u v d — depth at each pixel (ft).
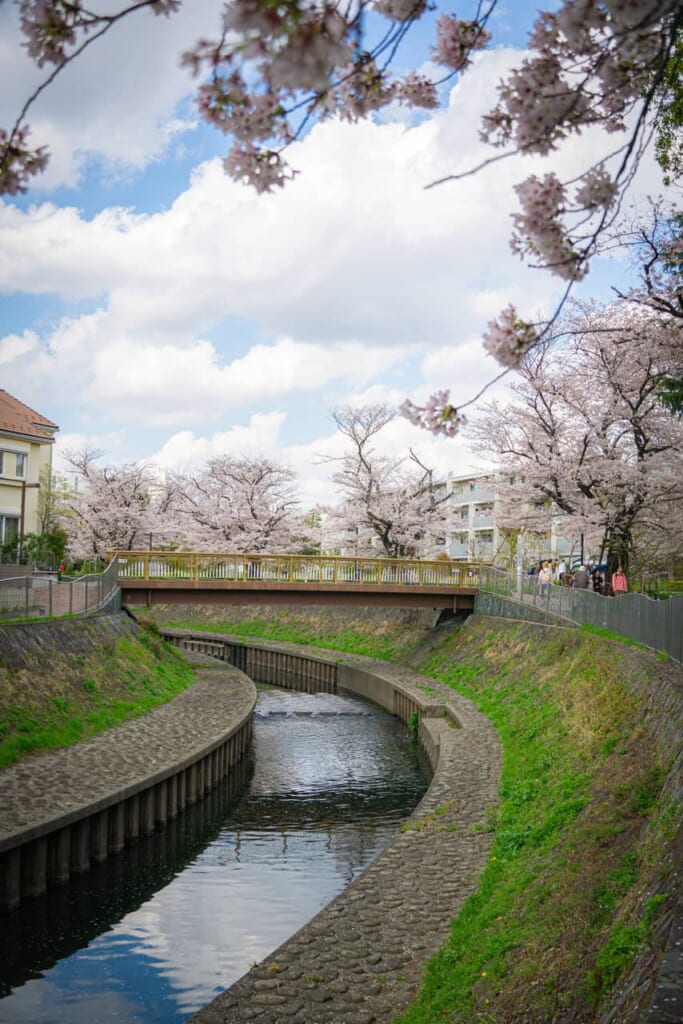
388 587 120.26
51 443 141.79
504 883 35.42
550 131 14.25
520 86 14.07
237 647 163.02
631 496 94.27
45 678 67.92
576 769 48.06
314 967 29.86
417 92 16.29
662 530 99.09
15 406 146.51
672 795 31.09
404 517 151.33
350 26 9.68
